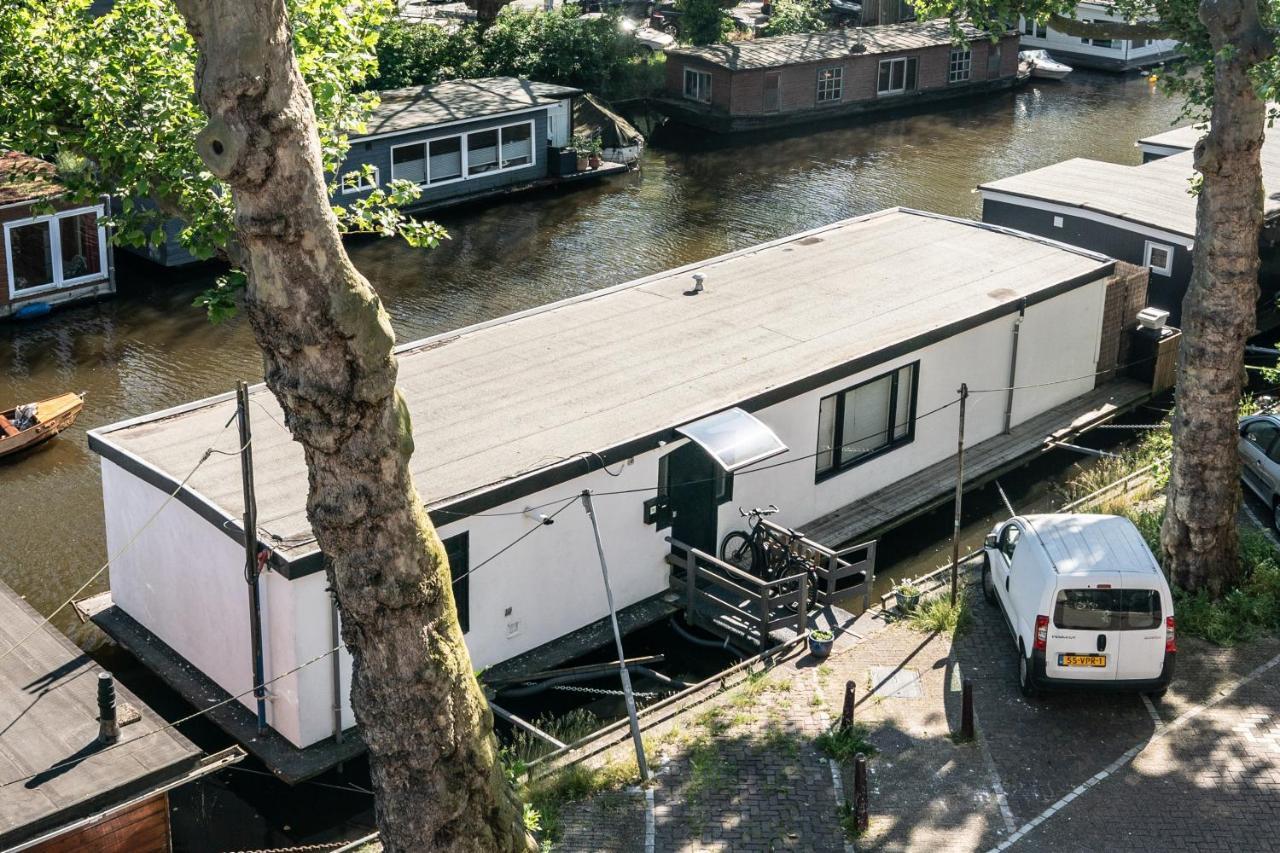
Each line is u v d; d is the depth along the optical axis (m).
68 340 32.16
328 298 10.54
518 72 52.00
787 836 15.52
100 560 22.81
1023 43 66.75
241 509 17.31
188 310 34.16
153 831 14.13
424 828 12.14
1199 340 19.34
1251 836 15.47
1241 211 18.64
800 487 22.59
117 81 16.03
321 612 16.80
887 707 17.91
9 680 15.15
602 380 21.66
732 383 21.52
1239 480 20.28
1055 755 16.92
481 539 18.19
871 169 47.78
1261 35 17.73
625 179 46.56
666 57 55.25
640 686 19.38
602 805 16.09
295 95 10.10
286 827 16.72
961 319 24.27
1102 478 24.67
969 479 24.64
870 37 57.59
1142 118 55.09
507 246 39.47
